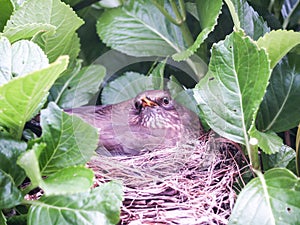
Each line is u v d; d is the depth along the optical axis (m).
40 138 0.28
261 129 0.36
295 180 0.30
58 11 0.33
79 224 0.26
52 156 0.28
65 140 0.28
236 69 0.32
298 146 0.34
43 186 0.25
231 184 0.35
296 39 0.32
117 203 0.27
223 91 0.32
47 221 0.26
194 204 0.33
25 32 0.32
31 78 0.25
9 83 0.24
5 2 0.34
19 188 0.28
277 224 0.29
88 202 0.27
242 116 0.32
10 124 0.28
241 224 0.29
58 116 0.28
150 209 0.32
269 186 0.30
